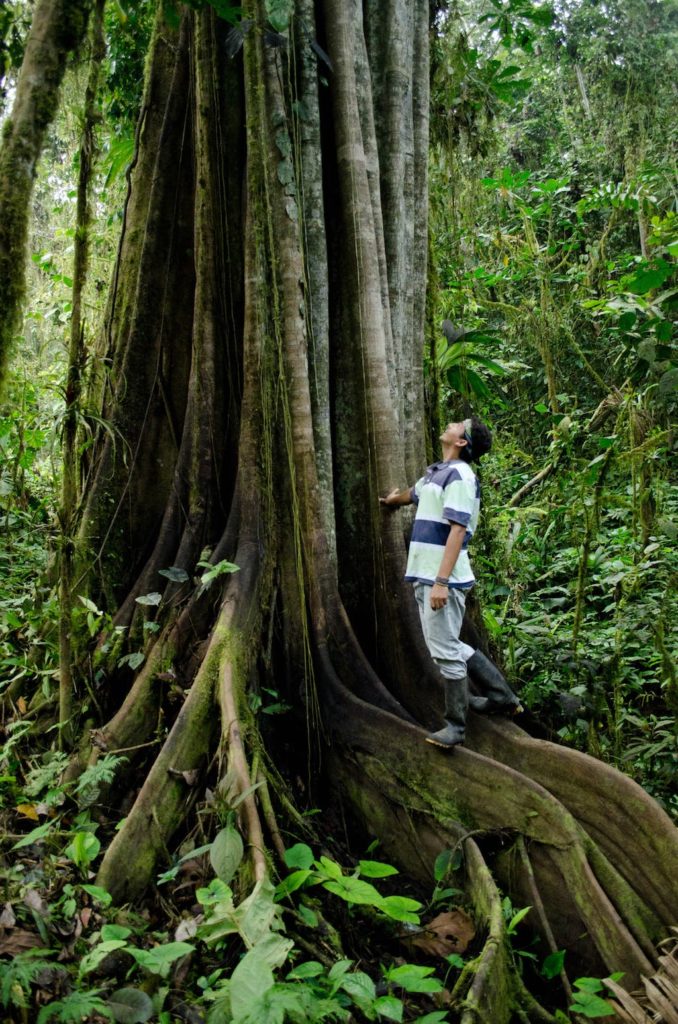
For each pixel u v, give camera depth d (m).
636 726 5.65
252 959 2.49
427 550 3.98
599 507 5.86
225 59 4.86
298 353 4.48
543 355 10.02
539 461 10.08
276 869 3.30
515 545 7.50
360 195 4.77
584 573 5.84
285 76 4.55
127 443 4.88
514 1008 3.01
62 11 3.06
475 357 6.32
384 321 4.87
